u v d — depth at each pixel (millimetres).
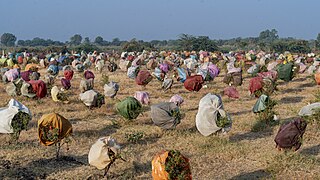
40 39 182000
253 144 14609
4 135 15383
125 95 25812
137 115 17297
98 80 33438
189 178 9977
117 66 46062
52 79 27047
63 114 19484
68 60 49531
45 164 12492
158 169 9797
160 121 15805
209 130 14430
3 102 21688
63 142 13805
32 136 15625
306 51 86250
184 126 17172
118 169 11969
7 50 93312
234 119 18438
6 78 29438
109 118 18812
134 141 14828
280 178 11328
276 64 34375
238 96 23828
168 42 158125
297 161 12367
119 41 176125
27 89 22266
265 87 23172
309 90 27172
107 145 11234
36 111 20031
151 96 25188
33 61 49062
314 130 15844
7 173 11617
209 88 27656
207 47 90125
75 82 31750
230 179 11406
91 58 52469
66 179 11305
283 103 22734
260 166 12320
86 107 20875
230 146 14094
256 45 101438
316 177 11242
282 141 12914
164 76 28859
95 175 11516
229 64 37562
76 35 178250
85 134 16031
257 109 17625
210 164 12562
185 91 26688
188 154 13477
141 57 48594
